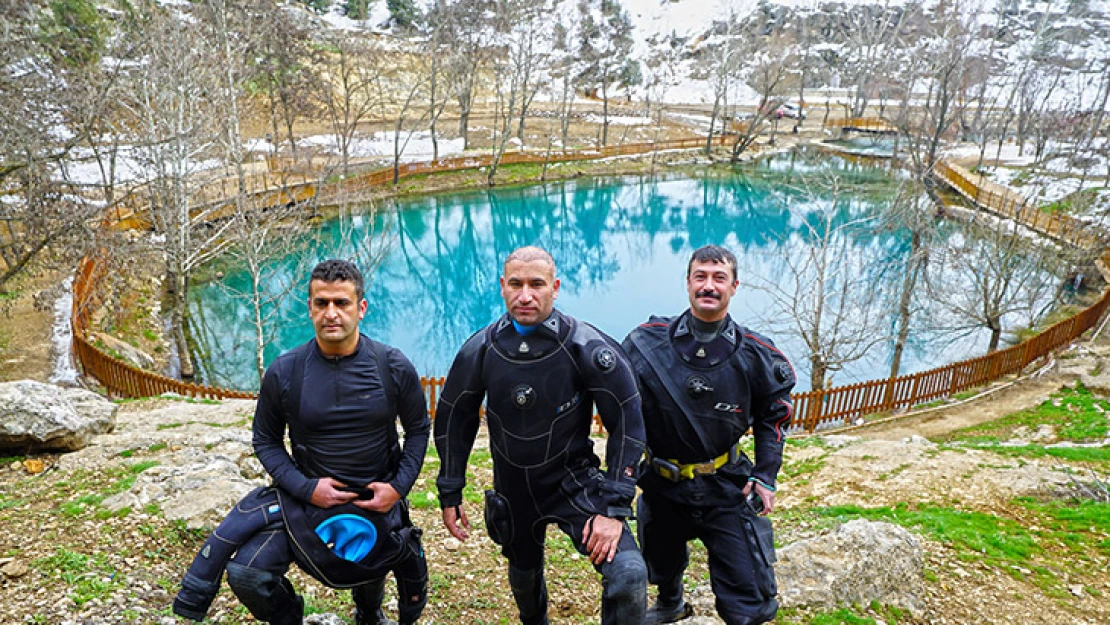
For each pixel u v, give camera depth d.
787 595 4.80
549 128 59.66
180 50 19.58
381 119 52.25
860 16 81.50
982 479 9.49
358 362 3.16
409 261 33.62
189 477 6.00
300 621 3.33
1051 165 40.22
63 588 4.16
